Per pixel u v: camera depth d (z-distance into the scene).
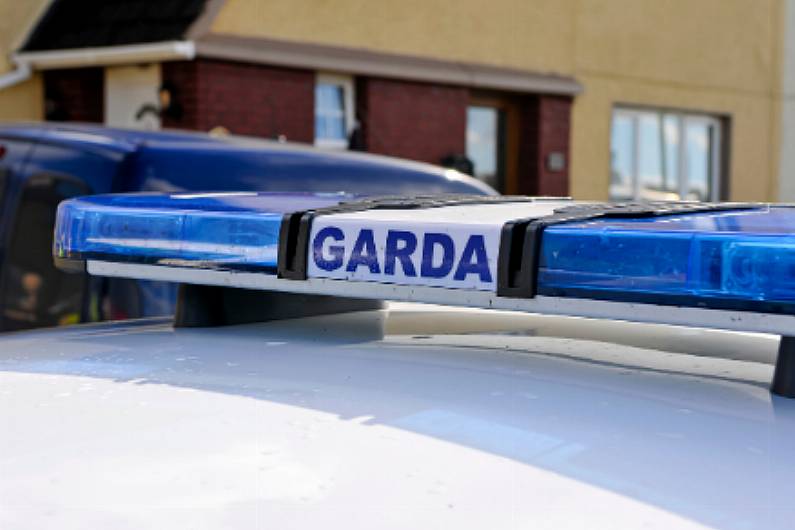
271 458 0.94
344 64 10.86
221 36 10.05
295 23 10.66
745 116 15.38
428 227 1.26
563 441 0.99
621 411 1.08
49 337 1.61
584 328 1.63
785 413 1.09
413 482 0.89
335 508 0.84
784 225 1.18
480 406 1.09
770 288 1.05
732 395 1.16
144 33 10.21
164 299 3.42
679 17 14.42
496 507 0.85
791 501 0.87
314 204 1.58
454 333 1.57
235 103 10.24
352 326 1.65
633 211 1.30
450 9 12.01
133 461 0.93
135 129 4.08
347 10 11.07
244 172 3.84
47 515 0.82
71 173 3.72
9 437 1.00
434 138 11.90
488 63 12.41
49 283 3.64
